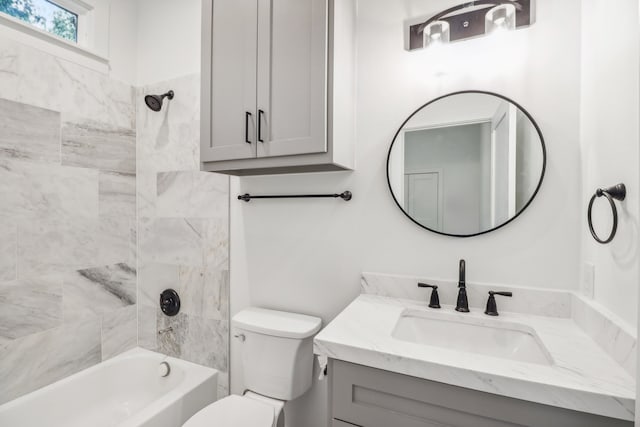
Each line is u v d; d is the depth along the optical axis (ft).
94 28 5.65
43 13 5.16
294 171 4.81
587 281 3.27
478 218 3.93
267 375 4.44
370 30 4.50
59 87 5.14
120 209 6.10
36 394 4.69
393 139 4.35
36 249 4.88
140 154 6.34
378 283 4.39
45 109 4.96
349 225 4.66
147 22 6.32
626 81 2.58
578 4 3.55
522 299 3.70
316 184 4.87
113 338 5.98
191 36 5.87
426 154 4.18
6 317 4.57
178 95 5.94
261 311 5.04
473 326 3.61
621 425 2.10
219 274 5.61
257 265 5.32
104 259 5.83
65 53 5.22
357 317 3.55
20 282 4.71
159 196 6.15
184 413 4.64
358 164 4.58
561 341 2.94
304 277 4.97
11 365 4.61
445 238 4.13
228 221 5.53
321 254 4.85
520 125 3.75
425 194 4.18
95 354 5.67
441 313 3.73
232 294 5.54
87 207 5.55
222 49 4.30
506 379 2.28
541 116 3.70
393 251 4.41
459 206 4.02
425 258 4.23
